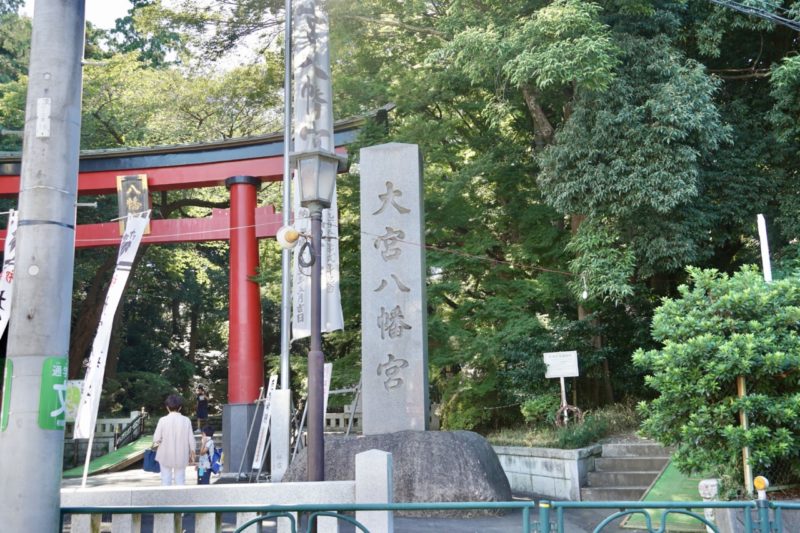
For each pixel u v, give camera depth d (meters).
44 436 4.70
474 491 10.57
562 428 14.46
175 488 7.02
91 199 25.62
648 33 15.72
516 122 20.11
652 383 8.96
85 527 6.29
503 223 19.41
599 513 10.64
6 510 4.57
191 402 36.81
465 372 18.50
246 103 27.27
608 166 14.73
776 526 4.45
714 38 15.59
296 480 11.55
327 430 24.77
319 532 6.57
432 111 19.69
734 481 8.66
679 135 14.05
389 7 19.59
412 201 12.52
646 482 12.45
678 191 13.91
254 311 18.70
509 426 17.97
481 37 14.48
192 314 39.44
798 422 8.30
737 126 16.77
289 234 7.86
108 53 31.28
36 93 5.08
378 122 17.80
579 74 13.45
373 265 12.37
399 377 11.89
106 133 28.33
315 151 7.91
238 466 17.95
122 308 30.30
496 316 16.61
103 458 22.05
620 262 14.75
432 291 16.19
